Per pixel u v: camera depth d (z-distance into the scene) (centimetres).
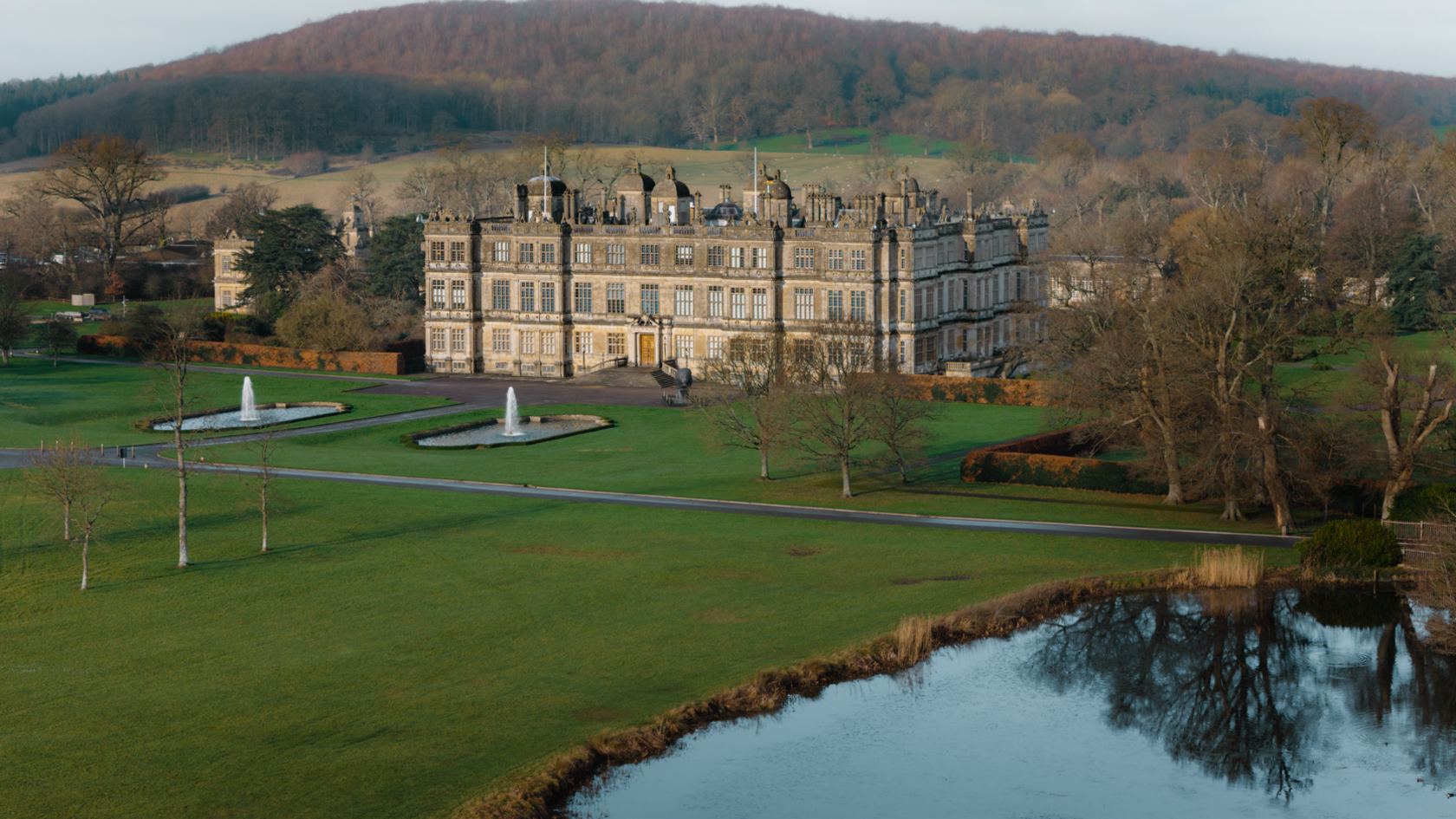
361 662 7988
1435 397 10975
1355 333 13800
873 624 8669
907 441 13225
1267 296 12125
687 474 13062
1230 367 11500
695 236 19000
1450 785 7038
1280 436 11081
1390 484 10856
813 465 13412
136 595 9288
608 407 17100
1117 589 9469
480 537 10638
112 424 15938
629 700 7475
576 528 10919
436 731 7038
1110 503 11788
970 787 6912
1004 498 11944
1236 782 7069
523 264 19975
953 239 19025
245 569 9825
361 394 18212
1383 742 7550
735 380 15262
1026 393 16625
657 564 9900
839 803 6681
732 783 6806
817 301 18438
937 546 10369
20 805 6238
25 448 14038
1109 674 8325
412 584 9469
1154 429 11912
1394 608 9388
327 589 9362
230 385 18838
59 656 8138
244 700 7419
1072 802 6800
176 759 6694
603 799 6600
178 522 11050
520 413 16925
